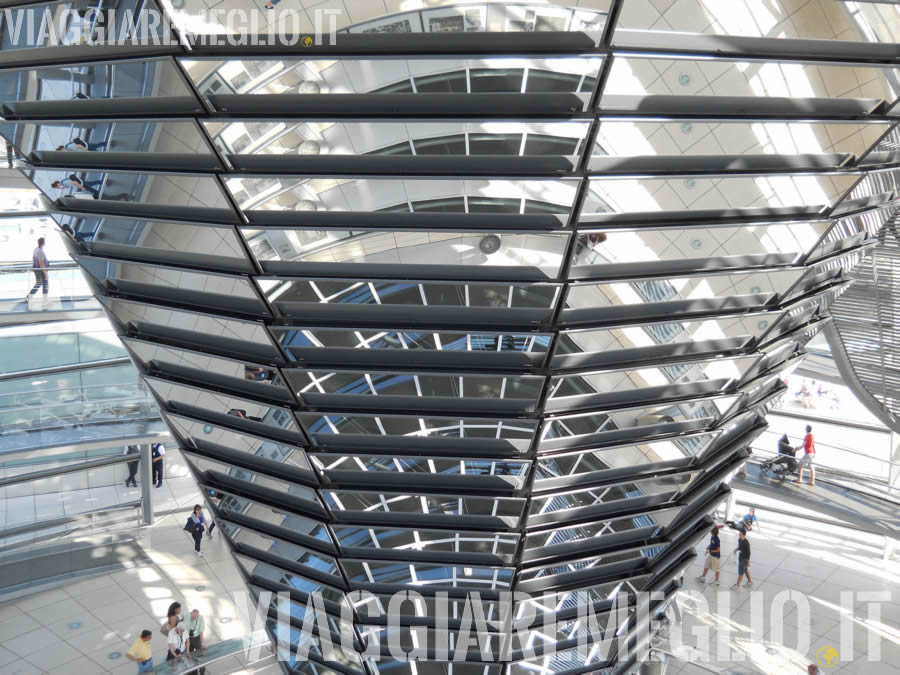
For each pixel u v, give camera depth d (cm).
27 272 2414
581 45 818
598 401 1233
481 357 1152
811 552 2705
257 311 1152
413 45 820
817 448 2720
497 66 834
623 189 955
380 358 1174
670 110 891
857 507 2305
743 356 1245
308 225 1006
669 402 1273
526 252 1017
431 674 1606
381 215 984
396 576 1458
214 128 916
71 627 2231
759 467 2528
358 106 883
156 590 2417
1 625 2244
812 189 1017
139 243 1141
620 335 1141
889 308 2014
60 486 2839
